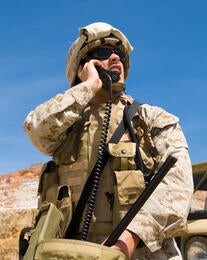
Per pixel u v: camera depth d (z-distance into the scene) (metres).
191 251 3.67
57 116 2.20
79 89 2.26
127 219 1.86
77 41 2.52
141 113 2.31
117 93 2.42
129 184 2.08
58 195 2.26
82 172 2.23
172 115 2.27
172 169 2.04
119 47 2.50
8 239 13.03
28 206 19.30
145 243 1.89
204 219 3.92
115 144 2.18
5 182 20.91
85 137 2.30
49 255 1.77
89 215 2.10
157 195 1.97
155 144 2.22
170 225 1.95
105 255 1.73
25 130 2.31
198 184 4.40
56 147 2.33
